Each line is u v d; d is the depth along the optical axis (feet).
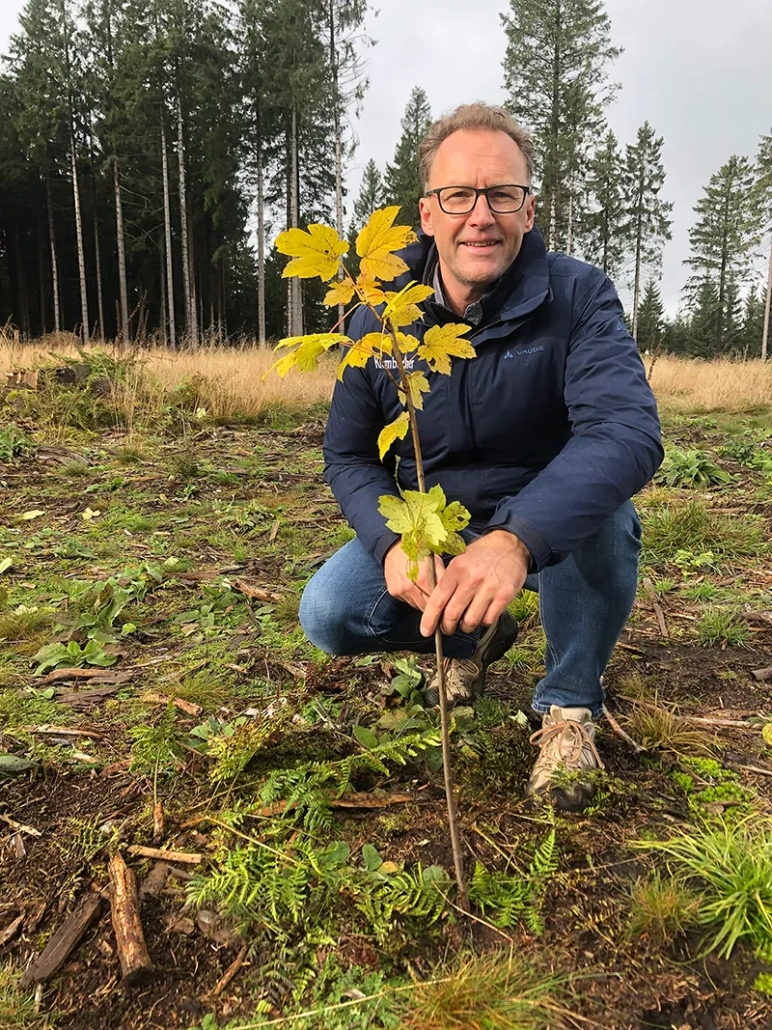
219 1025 3.57
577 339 5.17
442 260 5.22
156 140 85.46
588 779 5.05
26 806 5.27
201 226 99.55
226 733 5.98
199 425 22.44
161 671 7.45
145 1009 3.67
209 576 10.29
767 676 7.11
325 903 4.20
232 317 111.65
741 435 22.30
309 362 3.23
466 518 3.62
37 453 18.26
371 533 5.09
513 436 5.62
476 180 4.81
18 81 88.79
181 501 14.60
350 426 5.95
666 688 6.93
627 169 128.98
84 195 96.48
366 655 7.53
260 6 77.61
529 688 6.93
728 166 151.12
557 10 85.51
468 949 3.90
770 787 5.31
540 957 3.84
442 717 4.07
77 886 4.47
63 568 10.73
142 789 5.39
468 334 5.39
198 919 4.18
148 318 104.68
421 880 4.31
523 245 5.24
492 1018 3.47
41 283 93.66
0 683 7.18
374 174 140.15
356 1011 3.59
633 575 5.31
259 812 4.98
